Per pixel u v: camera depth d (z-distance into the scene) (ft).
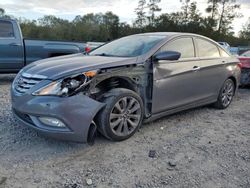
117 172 10.50
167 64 14.53
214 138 14.20
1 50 25.16
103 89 12.81
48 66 12.46
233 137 14.47
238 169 11.16
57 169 10.52
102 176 10.18
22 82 12.30
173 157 11.89
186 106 16.33
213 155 12.26
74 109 11.19
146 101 14.06
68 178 9.96
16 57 25.94
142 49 14.47
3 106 17.87
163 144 13.12
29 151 11.79
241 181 10.30
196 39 17.15
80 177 10.05
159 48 14.56
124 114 12.87
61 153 11.75
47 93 11.20
